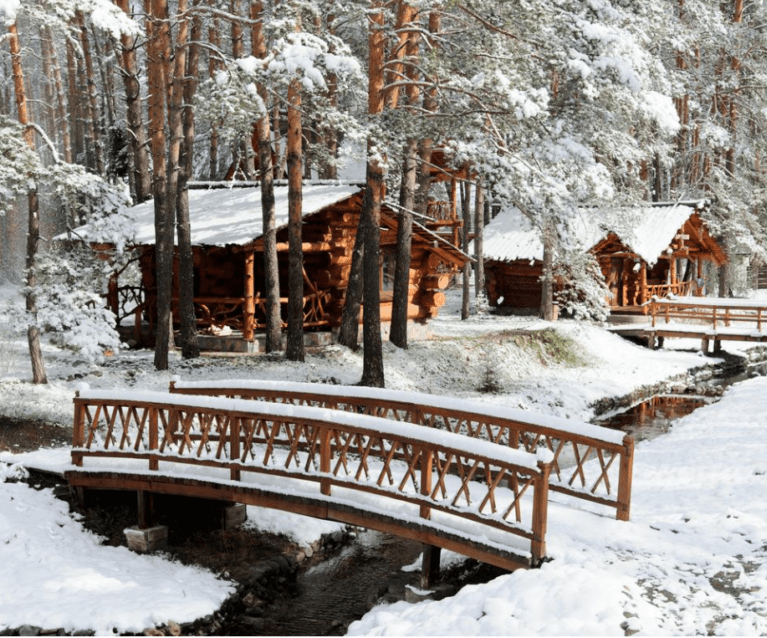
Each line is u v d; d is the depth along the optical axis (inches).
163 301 808.9
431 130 769.6
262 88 822.5
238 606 445.7
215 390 572.7
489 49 737.0
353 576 493.7
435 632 322.7
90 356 703.1
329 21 977.5
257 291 1042.1
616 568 358.3
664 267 1587.1
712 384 1125.1
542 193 759.1
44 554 469.7
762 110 1603.1
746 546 387.2
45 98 1852.9
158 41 782.5
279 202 1000.9
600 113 764.6
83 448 540.1
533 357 1077.8
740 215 1572.3
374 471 546.9
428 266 1120.2
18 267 1584.6
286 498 458.3
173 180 809.5
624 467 421.4
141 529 507.2
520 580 346.6
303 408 458.9
